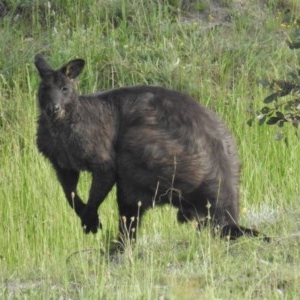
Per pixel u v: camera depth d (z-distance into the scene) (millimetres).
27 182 21828
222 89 26859
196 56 27797
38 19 29109
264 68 27859
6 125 24891
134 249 17547
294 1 30547
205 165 17375
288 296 14195
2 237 20000
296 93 19625
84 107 17719
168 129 17438
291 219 19062
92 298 14500
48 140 17922
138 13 29141
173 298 14156
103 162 17641
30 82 26297
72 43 27656
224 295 14242
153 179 17453
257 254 16297
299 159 23594
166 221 19359
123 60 27469
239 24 29422
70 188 18188
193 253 16781
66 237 19656
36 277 16453
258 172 22922
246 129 24203
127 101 17859
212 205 17391
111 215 20250
